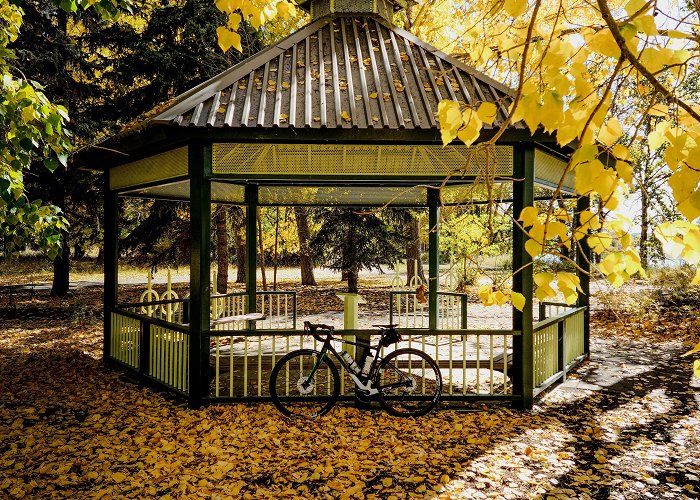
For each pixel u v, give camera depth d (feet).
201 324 19.03
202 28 45.75
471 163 18.72
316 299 57.36
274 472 14.02
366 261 56.18
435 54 22.63
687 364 26.81
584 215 5.42
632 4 4.35
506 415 18.71
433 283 31.35
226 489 13.01
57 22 51.16
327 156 19.01
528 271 18.97
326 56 22.07
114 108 49.16
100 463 14.61
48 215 13.38
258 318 25.71
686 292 40.96
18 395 21.25
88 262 107.96
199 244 18.86
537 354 20.86
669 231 4.96
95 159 24.27
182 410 18.97
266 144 18.88
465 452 15.40
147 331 22.65
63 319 41.04
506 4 5.39
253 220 30.45
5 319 40.86
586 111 4.85
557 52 4.82
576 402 20.44
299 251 67.92
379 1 26.00
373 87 20.02
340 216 56.70
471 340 31.09
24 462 14.74
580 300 27.86
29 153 11.73
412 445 15.87
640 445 16.08
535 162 19.90
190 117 18.01
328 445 15.83
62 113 12.24
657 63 4.31
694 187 4.13
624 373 25.02
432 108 18.90
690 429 17.48
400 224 59.72
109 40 48.03
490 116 5.16
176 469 14.15
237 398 19.22
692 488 13.28
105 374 24.61
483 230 45.60
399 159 19.08
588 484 13.44
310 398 18.95
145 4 51.08
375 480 13.55
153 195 27.17
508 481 13.55
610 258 5.54
